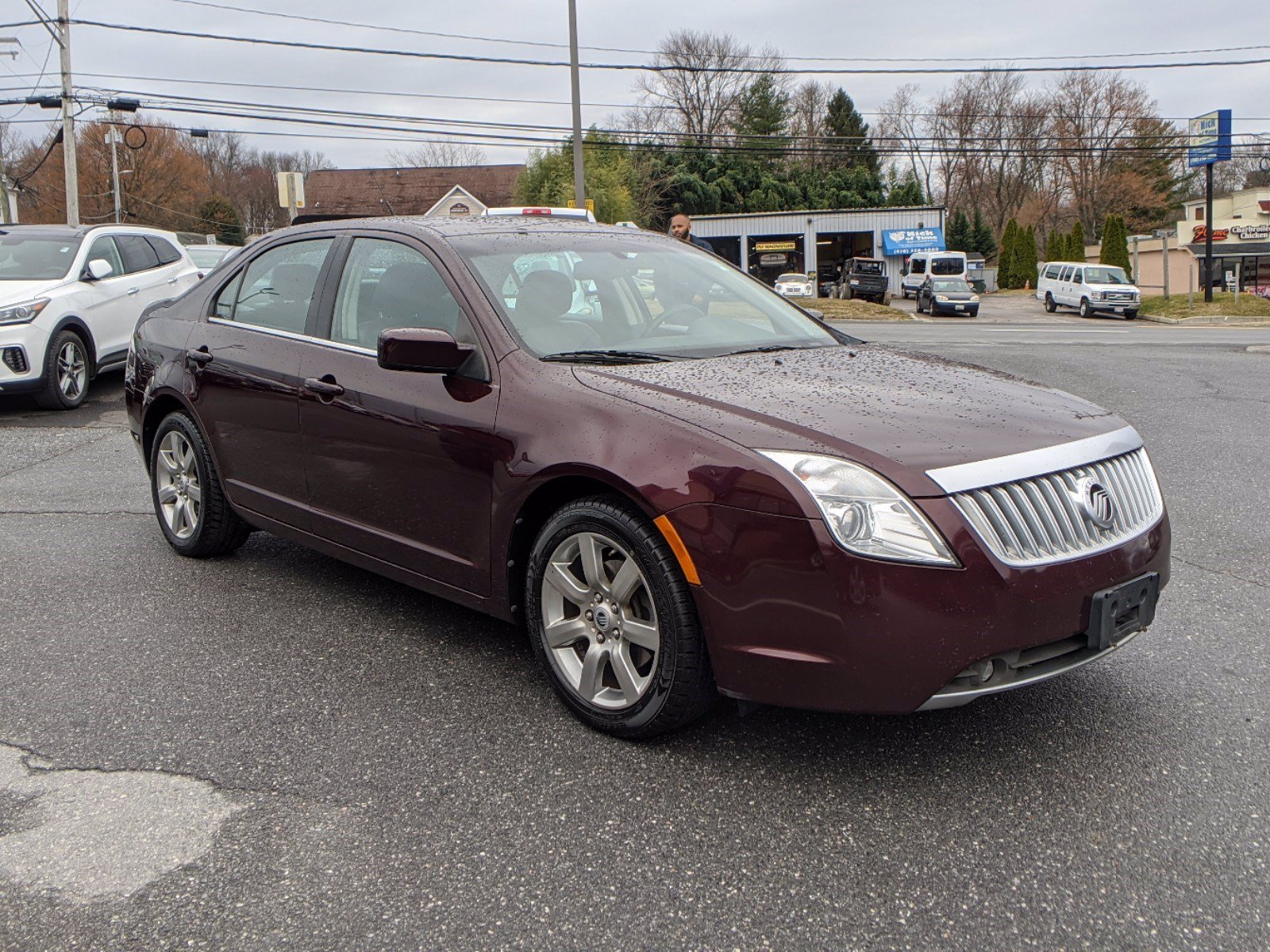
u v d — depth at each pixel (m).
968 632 2.66
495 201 72.75
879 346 4.21
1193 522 5.74
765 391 3.20
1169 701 3.45
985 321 35.00
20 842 2.70
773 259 54.16
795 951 2.25
